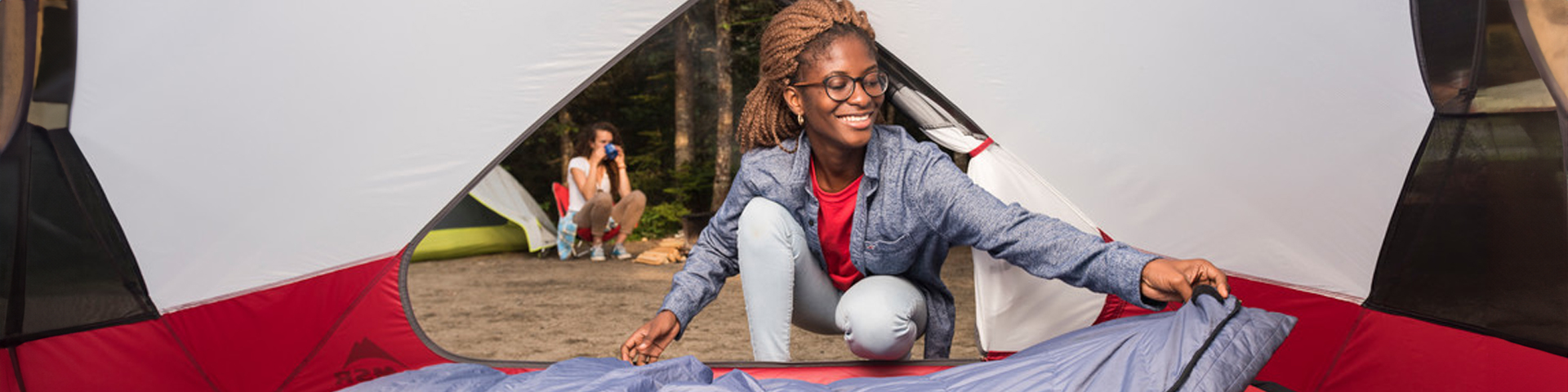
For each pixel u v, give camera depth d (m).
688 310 1.97
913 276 2.03
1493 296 1.80
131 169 1.98
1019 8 2.11
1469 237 1.84
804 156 1.87
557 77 2.11
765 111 1.91
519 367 2.19
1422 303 1.94
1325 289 2.10
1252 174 2.08
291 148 2.02
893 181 1.83
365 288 2.13
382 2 2.02
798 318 2.12
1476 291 1.83
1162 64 2.06
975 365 1.73
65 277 1.97
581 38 2.11
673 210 7.83
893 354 1.93
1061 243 1.68
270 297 2.08
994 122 2.14
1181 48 2.05
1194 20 2.04
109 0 1.94
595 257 5.68
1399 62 1.94
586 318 3.78
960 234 1.84
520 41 2.08
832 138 1.75
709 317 3.76
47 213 1.96
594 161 5.64
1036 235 1.72
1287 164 2.06
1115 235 2.16
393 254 2.13
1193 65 2.05
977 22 2.12
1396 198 1.99
